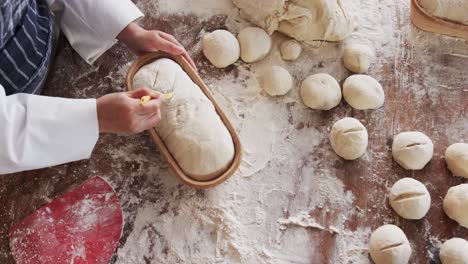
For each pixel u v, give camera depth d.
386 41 1.26
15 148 0.90
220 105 1.17
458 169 1.08
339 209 1.07
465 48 1.25
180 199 1.07
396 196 1.05
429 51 1.25
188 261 1.01
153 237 1.04
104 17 1.11
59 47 1.24
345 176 1.10
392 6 1.31
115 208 1.07
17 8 1.00
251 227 1.05
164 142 1.03
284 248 1.03
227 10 1.30
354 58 1.19
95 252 1.02
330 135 1.12
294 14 1.18
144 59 1.11
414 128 1.15
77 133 0.94
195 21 1.29
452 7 1.19
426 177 1.10
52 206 1.07
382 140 1.14
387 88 1.20
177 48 1.10
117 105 0.94
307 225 1.05
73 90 1.19
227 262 1.01
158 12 1.30
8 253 1.03
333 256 1.02
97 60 1.22
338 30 1.20
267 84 1.17
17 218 1.06
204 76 1.21
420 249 1.03
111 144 1.13
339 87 1.18
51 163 0.97
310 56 1.25
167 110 1.02
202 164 0.99
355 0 1.32
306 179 1.10
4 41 1.02
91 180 1.09
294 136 1.14
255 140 1.14
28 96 0.93
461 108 1.18
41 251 1.03
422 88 1.20
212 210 1.06
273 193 1.08
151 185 1.09
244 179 1.09
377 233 1.01
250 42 1.19
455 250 0.98
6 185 1.09
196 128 1.00
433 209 1.07
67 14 1.15
